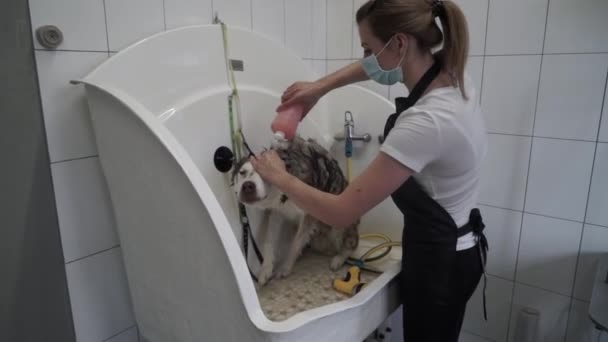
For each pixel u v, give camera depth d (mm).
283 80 1376
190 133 1076
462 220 1011
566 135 1299
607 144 1238
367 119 1510
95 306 1063
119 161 907
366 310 1001
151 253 939
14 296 920
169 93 1050
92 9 947
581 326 1371
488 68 1396
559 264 1381
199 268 827
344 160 1582
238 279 746
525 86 1340
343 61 1690
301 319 806
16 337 934
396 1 847
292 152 1173
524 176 1394
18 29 840
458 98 867
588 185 1288
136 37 1038
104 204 1045
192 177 753
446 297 1015
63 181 960
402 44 876
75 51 932
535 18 1286
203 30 1117
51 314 983
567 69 1264
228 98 1172
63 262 987
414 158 826
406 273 1054
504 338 1526
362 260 1317
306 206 924
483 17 1374
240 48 1220
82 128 975
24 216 909
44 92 898
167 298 953
